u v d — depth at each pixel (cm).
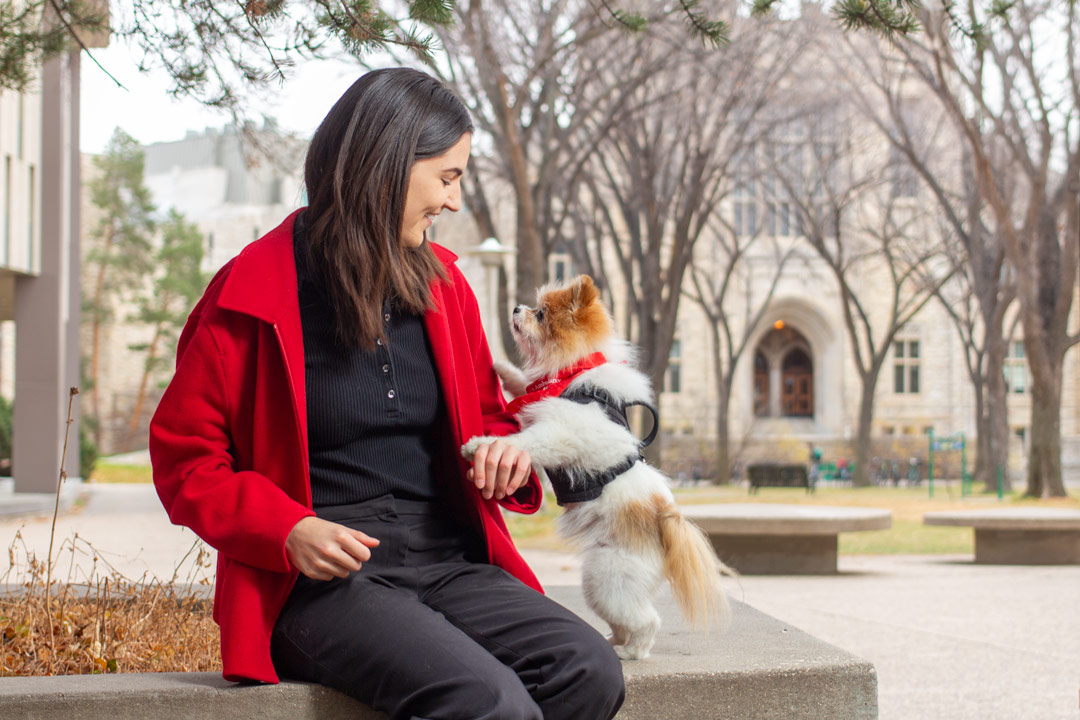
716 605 241
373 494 212
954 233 2780
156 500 1836
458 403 224
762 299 4019
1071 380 3984
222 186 5712
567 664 187
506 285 1888
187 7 342
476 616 202
